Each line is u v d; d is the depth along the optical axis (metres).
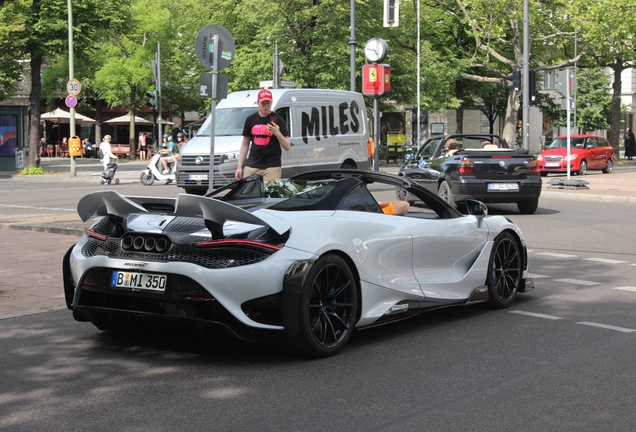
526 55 24.98
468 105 51.50
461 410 4.29
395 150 42.91
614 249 11.10
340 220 5.64
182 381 4.87
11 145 34.19
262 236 5.14
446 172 15.84
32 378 4.96
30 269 9.42
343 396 4.55
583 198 20.44
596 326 6.42
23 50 33.06
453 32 45.00
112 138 63.38
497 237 7.15
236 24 38.53
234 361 5.34
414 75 40.19
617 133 47.22
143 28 48.97
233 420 4.13
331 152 19.28
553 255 10.56
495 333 6.20
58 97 60.31
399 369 5.13
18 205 18.27
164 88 52.09
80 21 32.59
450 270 6.66
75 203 18.81
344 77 34.75
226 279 4.96
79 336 6.11
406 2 43.22
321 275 5.33
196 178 18.42
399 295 6.01
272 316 5.11
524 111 25.00
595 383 4.80
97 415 4.23
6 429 4.02
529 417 4.16
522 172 15.58
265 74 34.88
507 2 35.97
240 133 18.55
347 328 5.53
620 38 35.16
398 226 6.12
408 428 3.99
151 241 5.20
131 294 5.21
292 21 34.50
